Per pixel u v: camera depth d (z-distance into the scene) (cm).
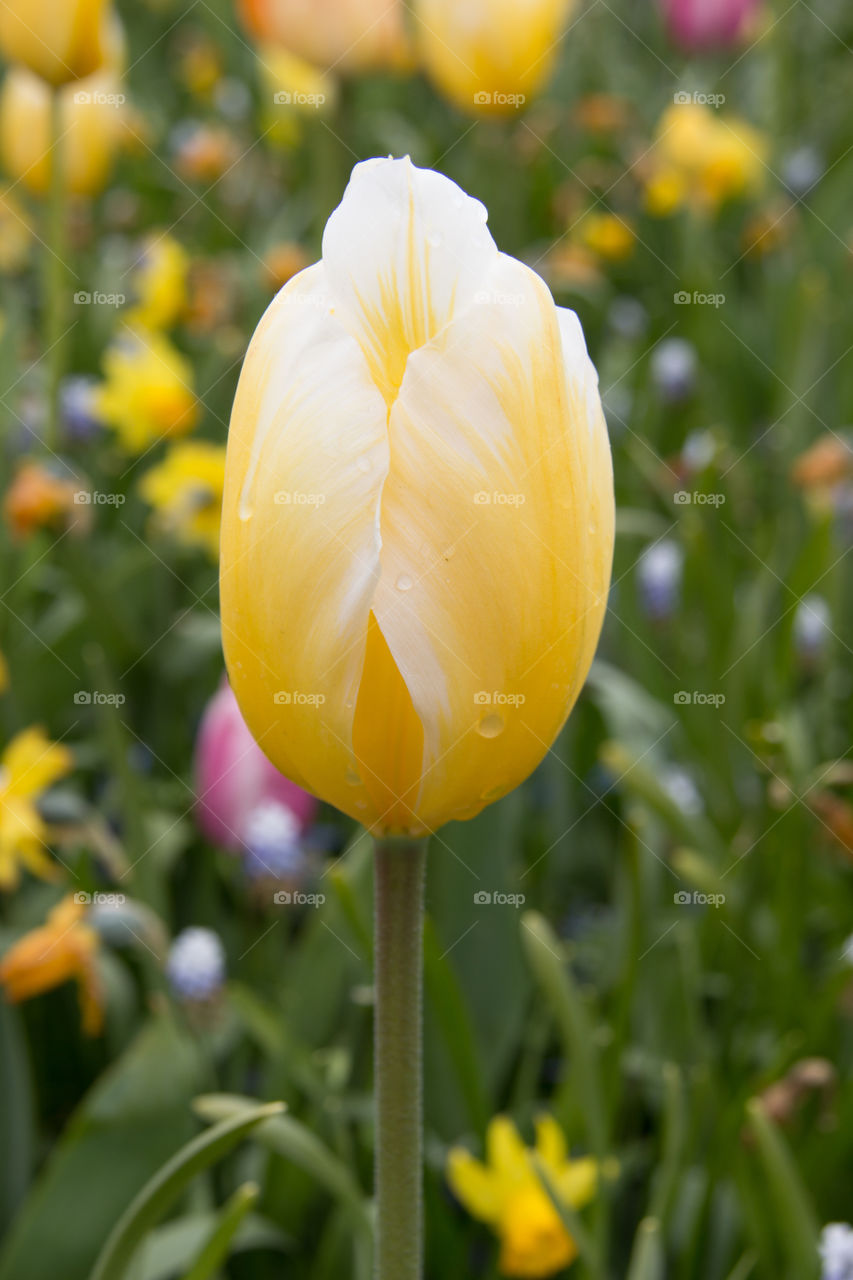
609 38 246
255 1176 65
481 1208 62
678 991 70
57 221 98
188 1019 66
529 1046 76
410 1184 49
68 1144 58
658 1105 71
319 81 133
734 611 92
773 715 88
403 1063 49
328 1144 63
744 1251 63
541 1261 61
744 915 72
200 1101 58
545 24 126
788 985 71
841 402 135
